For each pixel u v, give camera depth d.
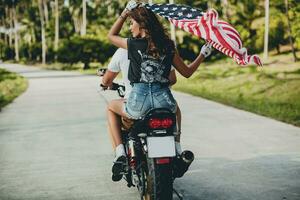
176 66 4.74
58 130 10.61
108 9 81.12
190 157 4.41
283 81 21.50
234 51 4.68
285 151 7.75
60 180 6.50
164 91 4.61
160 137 4.38
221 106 14.17
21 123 11.85
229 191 5.70
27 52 97.31
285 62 35.66
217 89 21.50
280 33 41.78
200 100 16.06
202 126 10.52
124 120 4.88
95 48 53.31
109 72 5.04
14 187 6.24
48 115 13.26
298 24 33.78
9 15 115.19
